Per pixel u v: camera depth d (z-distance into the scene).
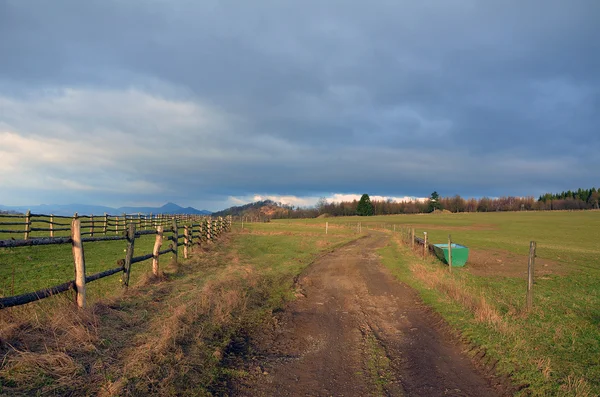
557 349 6.07
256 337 6.61
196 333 6.02
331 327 7.50
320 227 58.53
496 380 5.05
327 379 4.98
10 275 9.95
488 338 6.48
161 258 14.11
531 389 4.67
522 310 8.54
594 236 41.00
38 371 4.01
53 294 5.50
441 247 18.33
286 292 10.59
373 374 5.19
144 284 8.93
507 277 14.54
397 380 5.01
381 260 18.73
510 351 5.86
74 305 5.88
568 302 9.93
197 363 4.99
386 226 63.19
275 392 4.53
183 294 8.20
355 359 5.76
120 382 4.06
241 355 5.67
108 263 12.49
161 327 5.85
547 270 16.81
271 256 18.61
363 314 8.62
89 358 4.55
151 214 32.41
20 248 15.00
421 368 5.45
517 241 34.53
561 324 7.57
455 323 7.54
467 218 88.81
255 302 8.93
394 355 5.98
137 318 6.25
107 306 6.51
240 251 19.31
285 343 6.41
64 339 4.86
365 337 6.88
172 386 4.25
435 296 10.02
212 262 13.87
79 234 6.12
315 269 15.59
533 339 6.50
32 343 4.67
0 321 4.92
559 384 4.78
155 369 4.53
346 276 13.93
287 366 5.38
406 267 15.95
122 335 5.43
